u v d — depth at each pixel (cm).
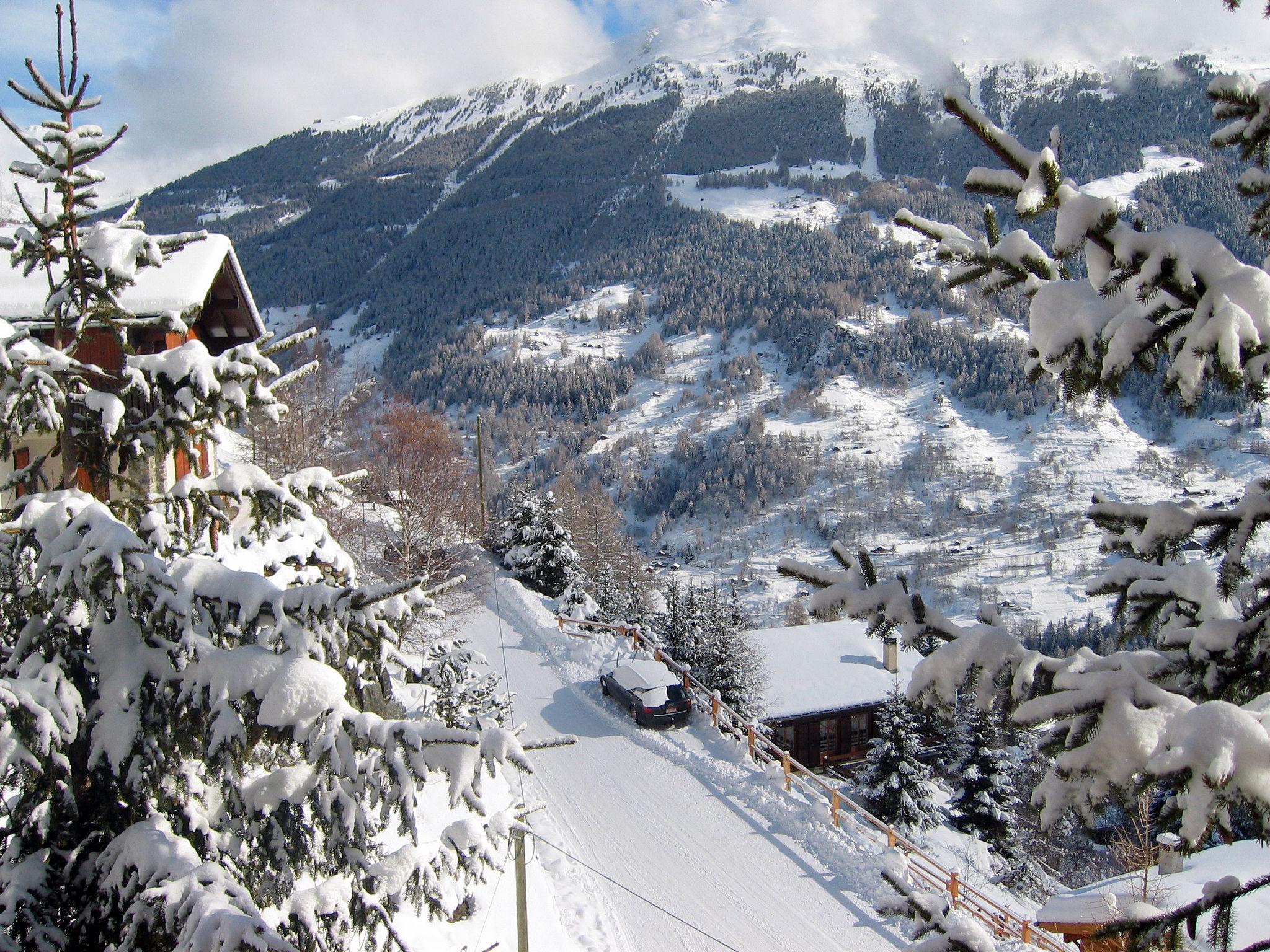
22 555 634
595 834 1723
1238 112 372
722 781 1934
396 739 598
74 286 690
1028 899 2428
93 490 727
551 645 2927
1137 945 338
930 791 2750
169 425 693
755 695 3150
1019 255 361
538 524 4269
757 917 1452
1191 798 292
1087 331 329
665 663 2619
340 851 634
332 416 3509
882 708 2820
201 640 620
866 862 1595
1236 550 356
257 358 702
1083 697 335
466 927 1236
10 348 636
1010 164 340
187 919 555
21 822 646
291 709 591
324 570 763
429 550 3145
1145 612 391
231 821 668
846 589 410
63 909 640
